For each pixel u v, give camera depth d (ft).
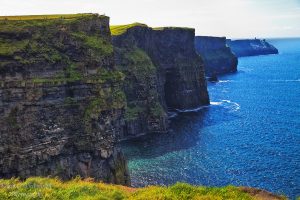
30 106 209.67
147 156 315.37
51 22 241.96
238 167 281.33
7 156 200.64
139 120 408.05
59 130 217.97
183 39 563.48
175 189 89.25
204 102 569.23
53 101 219.20
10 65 207.92
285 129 399.03
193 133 395.34
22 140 203.00
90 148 225.35
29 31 227.81
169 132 408.05
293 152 315.58
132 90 419.54
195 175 266.77
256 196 88.12
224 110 523.29
